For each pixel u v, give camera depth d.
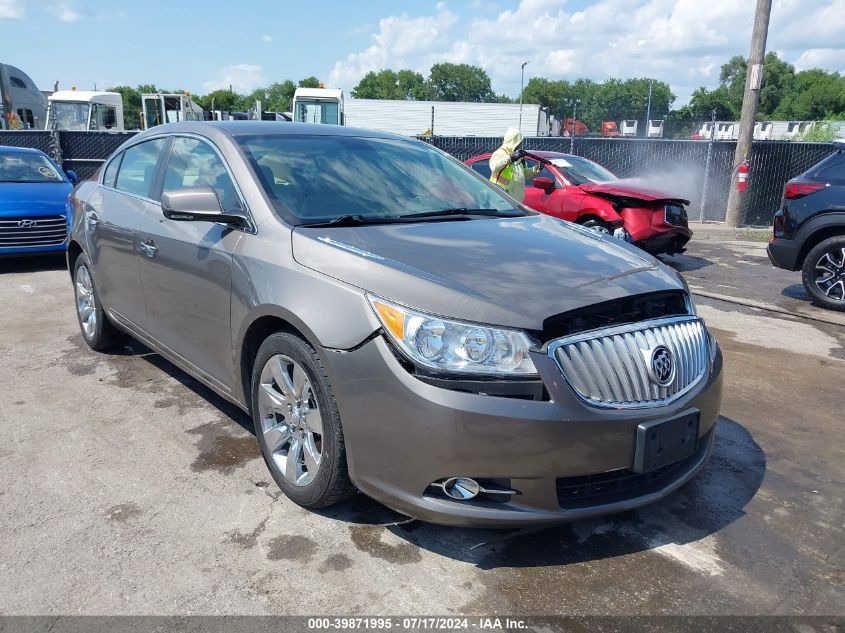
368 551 2.82
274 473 3.21
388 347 2.59
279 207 3.32
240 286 3.24
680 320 2.97
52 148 15.75
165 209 3.32
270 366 3.14
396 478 2.62
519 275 2.81
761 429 4.16
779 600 2.59
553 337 2.58
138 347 5.38
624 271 3.01
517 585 2.64
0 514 3.03
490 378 2.48
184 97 26.81
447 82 123.94
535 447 2.47
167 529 2.94
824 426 4.21
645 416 2.63
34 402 4.27
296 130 4.05
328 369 2.74
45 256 9.34
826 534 3.04
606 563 2.79
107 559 2.73
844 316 6.97
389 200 3.67
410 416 2.52
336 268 2.85
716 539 2.98
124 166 4.80
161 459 3.56
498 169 8.78
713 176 14.82
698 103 95.56
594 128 111.88
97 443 3.73
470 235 3.29
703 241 12.55
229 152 3.67
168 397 4.38
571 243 3.36
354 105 36.53
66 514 3.04
